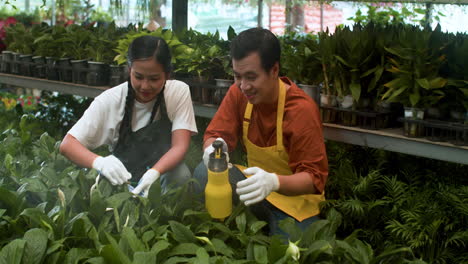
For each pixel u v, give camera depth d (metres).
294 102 2.19
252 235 1.86
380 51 2.64
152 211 1.89
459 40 2.65
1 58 4.50
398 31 2.83
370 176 2.53
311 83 2.90
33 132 3.54
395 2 4.74
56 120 4.26
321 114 2.84
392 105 2.72
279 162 2.29
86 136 2.35
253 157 2.38
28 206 1.93
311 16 7.61
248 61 1.96
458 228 2.35
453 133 2.45
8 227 1.81
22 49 4.32
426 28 2.80
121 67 3.56
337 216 1.96
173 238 1.80
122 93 2.43
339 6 5.32
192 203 2.07
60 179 2.15
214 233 1.96
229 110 2.39
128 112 2.41
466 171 2.77
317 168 2.13
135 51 2.14
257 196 1.90
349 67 2.68
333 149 3.06
